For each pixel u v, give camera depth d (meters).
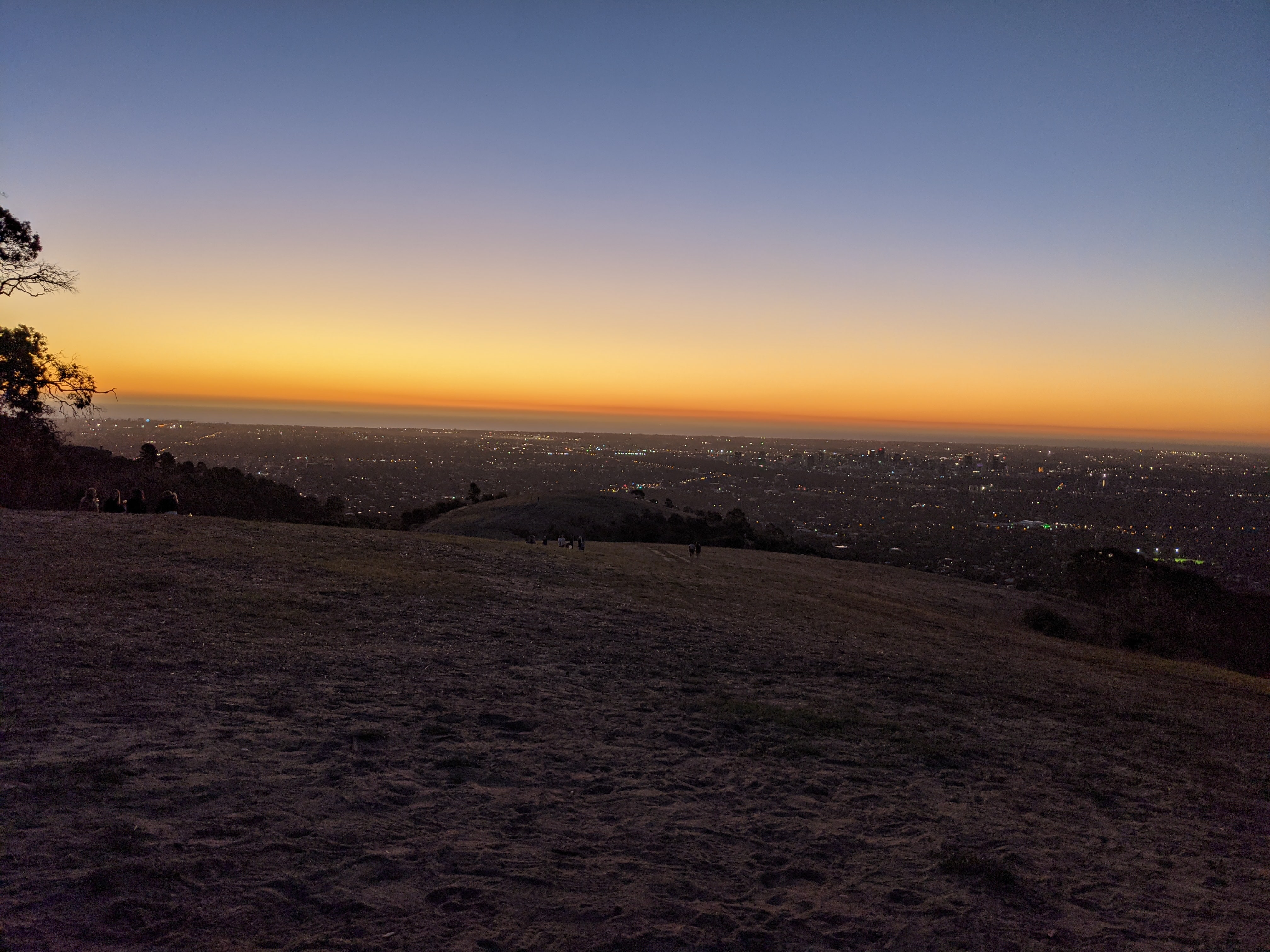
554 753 6.83
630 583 21.45
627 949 3.80
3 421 28.64
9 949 3.20
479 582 17.06
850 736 8.55
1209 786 8.43
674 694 9.60
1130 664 20.91
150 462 52.38
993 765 8.20
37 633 8.55
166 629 9.48
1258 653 32.22
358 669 8.88
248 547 16.83
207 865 4.15
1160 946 4.50
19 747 5.46
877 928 4.32
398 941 3.67
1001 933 4.43
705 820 5.70
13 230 26.70
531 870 4.57
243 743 6.09
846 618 21.09
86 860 4.03
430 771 6.02
